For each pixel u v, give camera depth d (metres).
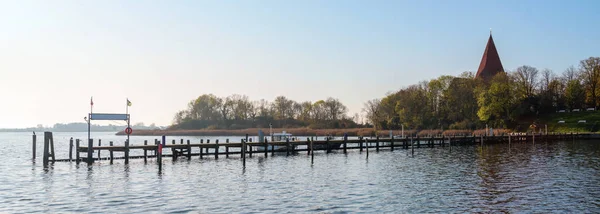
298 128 145.38
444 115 122.94
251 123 166.88
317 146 64.31
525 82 128.25
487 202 25.92
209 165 44.84
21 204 25.80
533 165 44.06
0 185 32.19
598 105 122.19
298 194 28.44
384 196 27.69
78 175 37.16
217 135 152.88
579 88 124.44
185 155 50.34
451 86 122.94
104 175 37.16
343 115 163.50
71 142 46.75
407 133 111.12
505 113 114.44
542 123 118.69
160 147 39.06
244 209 24.36
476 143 83.38
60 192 29.38
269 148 63.44
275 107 174.38
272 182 33.41
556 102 128.75
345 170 40.53
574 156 54.62
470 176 36.19
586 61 125.88
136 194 28.59
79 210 24.23
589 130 108.50
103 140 126.62
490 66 160.38
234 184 32.53
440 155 57.38
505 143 84.88
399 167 42.91
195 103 174.75
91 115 45.34
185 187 31.20
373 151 64.69
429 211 23.88
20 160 51.72
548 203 25.58
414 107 120.88
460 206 24.95
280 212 23.66
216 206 25.08
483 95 111.88
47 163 44.09
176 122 176.12
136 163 46.44
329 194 28.39
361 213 23.45
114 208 24.64
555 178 34.66
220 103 173.88
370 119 132.38
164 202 26.14
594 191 29.03
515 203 25.64
